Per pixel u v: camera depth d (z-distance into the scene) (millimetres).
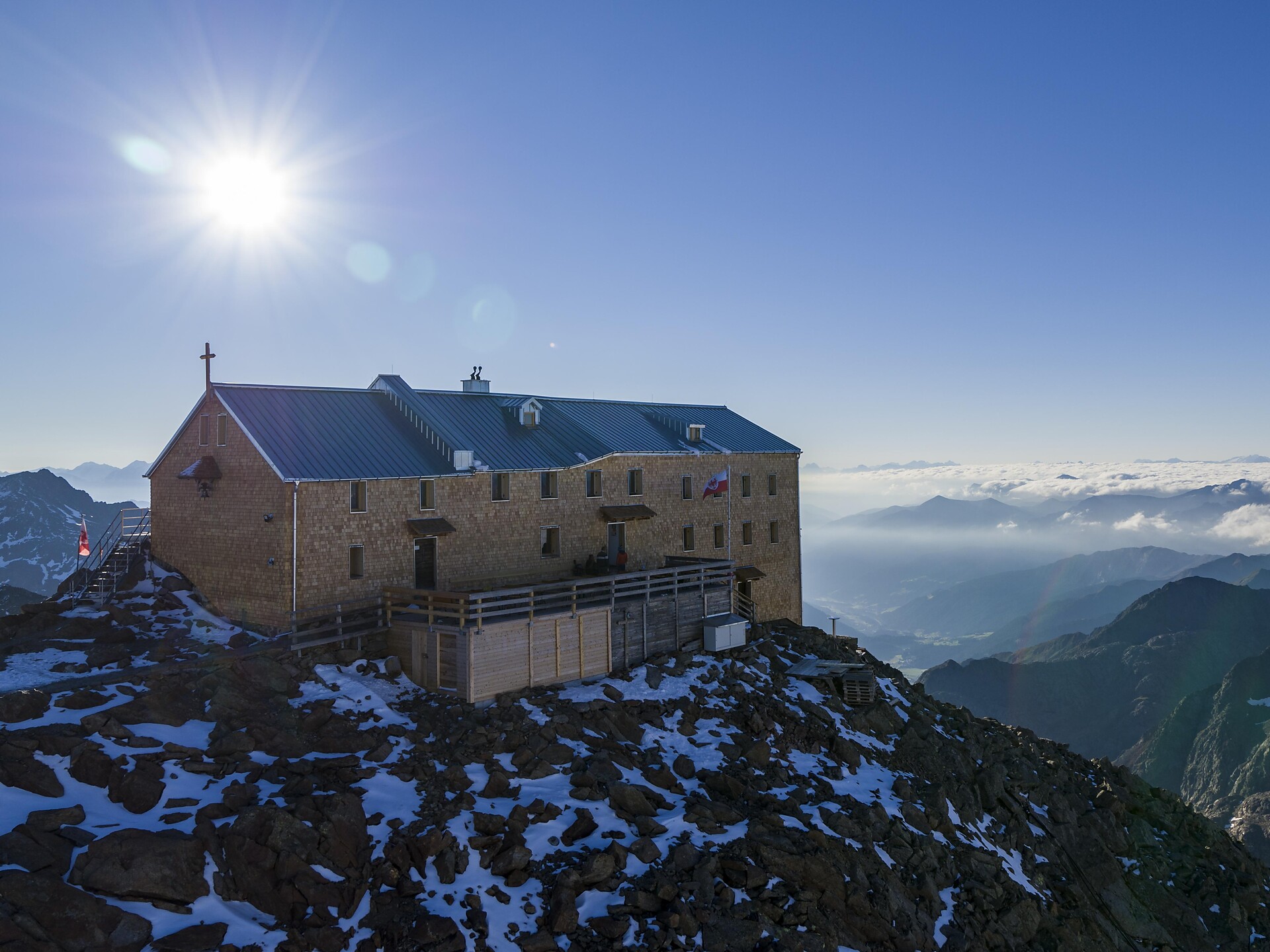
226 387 42438
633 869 26172
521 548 47938
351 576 40344
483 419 50875
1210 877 44469
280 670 33844
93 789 24266
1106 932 36156
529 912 23922
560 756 31922
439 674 36469
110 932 19906
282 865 22703
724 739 37094
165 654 34531
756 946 24656
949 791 39531
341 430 43562
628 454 53781
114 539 49031
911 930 28594
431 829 25734
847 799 34719
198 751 27250
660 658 44656
